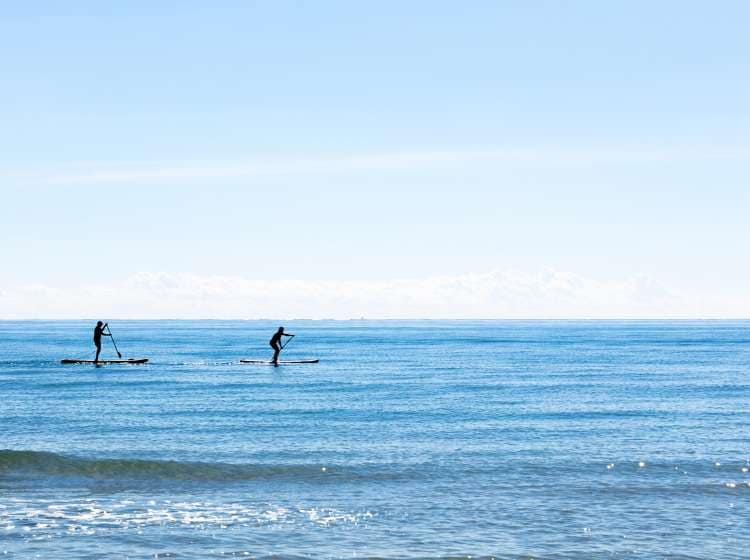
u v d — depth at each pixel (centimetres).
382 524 1856
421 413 3912
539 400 4550
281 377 6344
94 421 3594
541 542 1727
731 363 8488
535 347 13500
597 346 13938
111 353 11025
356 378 6266
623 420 3662
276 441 3022
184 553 1645
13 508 1995
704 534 1791
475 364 8306
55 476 2339
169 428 3372
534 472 2434
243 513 1953
